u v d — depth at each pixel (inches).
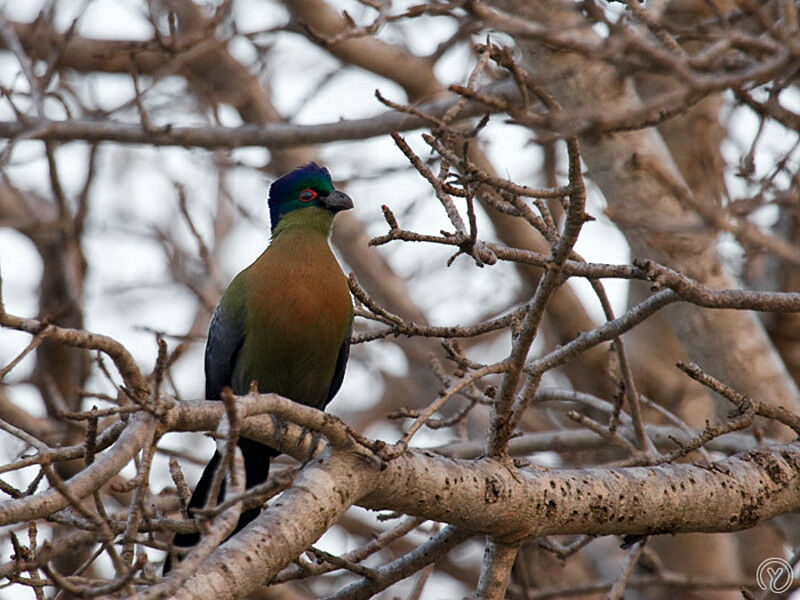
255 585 282.0
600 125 262.1
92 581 312.3
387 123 577.6
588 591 526.9
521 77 287.3
